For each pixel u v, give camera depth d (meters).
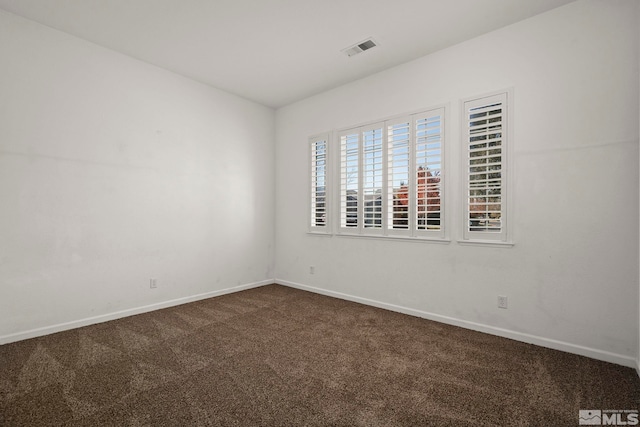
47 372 2.13
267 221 4.85
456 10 2.54
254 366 2.23
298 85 4.05
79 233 3.00
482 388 1.96
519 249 2.68
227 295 4.19
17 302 2.66
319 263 4.31
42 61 2.78
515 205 2.69
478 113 2.90
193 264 3.91
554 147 2.51
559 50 2.49
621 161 2.26
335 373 2.14
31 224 2.73
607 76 2.31
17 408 1.73
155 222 3.55
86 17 2.67
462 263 3.01
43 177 2.79
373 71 3.64
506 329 2.76
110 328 2.97
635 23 2.21
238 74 3.74
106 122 3.17
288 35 2.93
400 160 3.46
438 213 3.16
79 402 1.79
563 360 2.32
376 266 3.68
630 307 2.23
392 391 1.92
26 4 2.49
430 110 3.21
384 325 3.07
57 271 2.87
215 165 4.15
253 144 4.64
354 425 1.61
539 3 2.44
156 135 3.56
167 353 2.44
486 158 2.84
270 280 4.90
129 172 3.34
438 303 3.18
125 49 3.19
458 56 3.03
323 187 4.29
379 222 3.68
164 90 3.62
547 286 2.56
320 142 4.32
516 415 1.70
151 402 1.79
